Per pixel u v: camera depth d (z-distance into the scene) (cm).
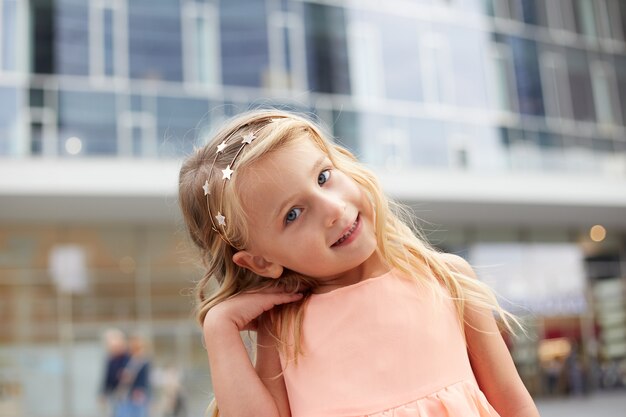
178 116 1230
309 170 116
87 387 1257
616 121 1576
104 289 1300
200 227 132
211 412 134
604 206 1417
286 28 1343
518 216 1480
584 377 1559
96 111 1177
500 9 1538
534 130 1474
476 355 130
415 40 1430
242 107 1283
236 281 134
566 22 1603
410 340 120
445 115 1404
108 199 1163
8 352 1241
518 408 128
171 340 1305
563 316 1585
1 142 1121
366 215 122
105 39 1218
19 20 1183
